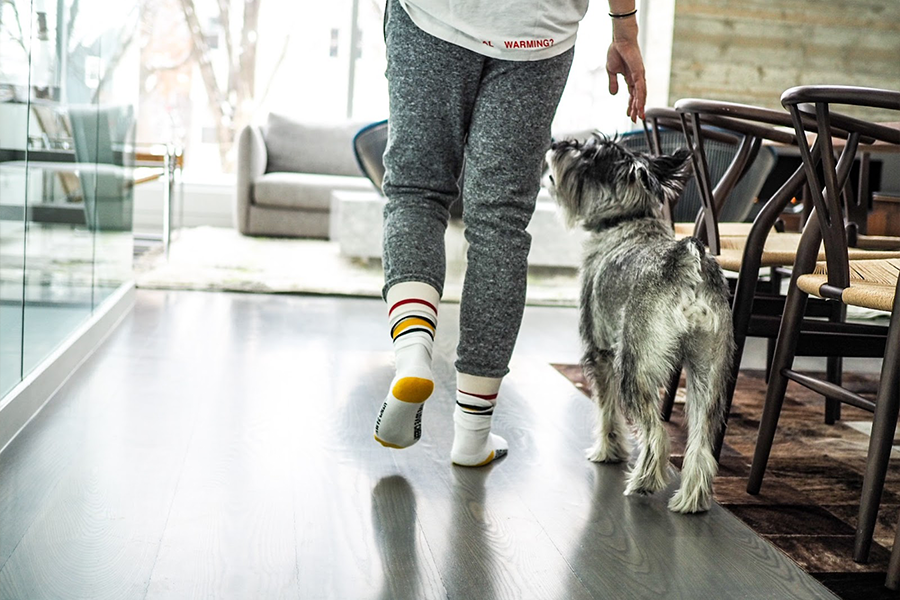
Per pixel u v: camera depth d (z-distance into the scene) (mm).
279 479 1618
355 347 2857
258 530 1385
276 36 7133
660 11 6273
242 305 3549
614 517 1530
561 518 1512
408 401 1514
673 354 1572
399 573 1264
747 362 3076
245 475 1628
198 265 4551
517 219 1625
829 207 1492
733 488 1741
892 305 1370
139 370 2381
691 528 1503
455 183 1647
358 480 1638
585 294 1778
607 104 6672
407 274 1554
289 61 7164
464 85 1570
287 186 5906
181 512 1439
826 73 6211
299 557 1296
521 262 1643
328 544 1348
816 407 2449
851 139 1625
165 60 7090
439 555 1332
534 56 1547
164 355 2580
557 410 2213
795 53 6164
